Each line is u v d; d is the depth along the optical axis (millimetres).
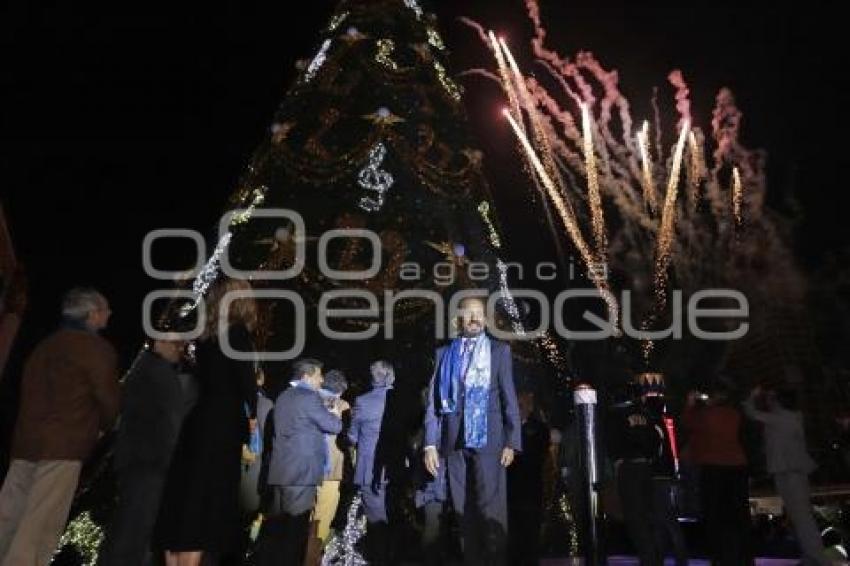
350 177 10352
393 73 10938
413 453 8016
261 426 7824
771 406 8078
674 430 8750
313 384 6902
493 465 5945
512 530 7500
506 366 6113
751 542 7586
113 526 5930
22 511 5383
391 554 7988
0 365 6625
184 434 5543
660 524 7895
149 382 6086
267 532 6633
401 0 11547
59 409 5348
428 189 10453
